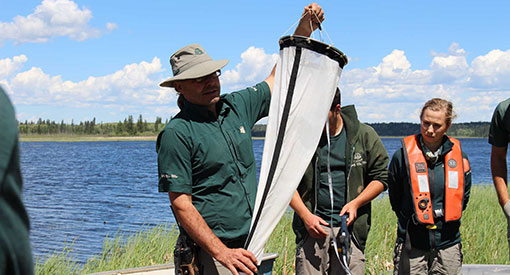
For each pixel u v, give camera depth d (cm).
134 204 1986
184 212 271
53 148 11706
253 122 312
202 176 279
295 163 282
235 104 303
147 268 474
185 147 275
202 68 276
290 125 282
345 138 399
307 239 404
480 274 505
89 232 1245
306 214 391
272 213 278
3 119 74
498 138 382
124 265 615
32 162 5847
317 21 300
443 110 384
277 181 279
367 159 398
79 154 8288
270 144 283
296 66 285
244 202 283
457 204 390
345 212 386
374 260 602
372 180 398
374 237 711
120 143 17350
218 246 267
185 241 280
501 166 388
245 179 288
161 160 278
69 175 3834
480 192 1406
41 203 2022
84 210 1786
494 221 876
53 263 613
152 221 1441
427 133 389
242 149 290
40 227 1344
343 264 388
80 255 850
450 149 398
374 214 952
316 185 396
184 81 281
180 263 281
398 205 416
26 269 78
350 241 391
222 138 284
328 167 374
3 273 74
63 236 1170
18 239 76
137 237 743
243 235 281
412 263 400
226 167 280
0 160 73
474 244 691
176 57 289
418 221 388
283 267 560
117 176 3728
